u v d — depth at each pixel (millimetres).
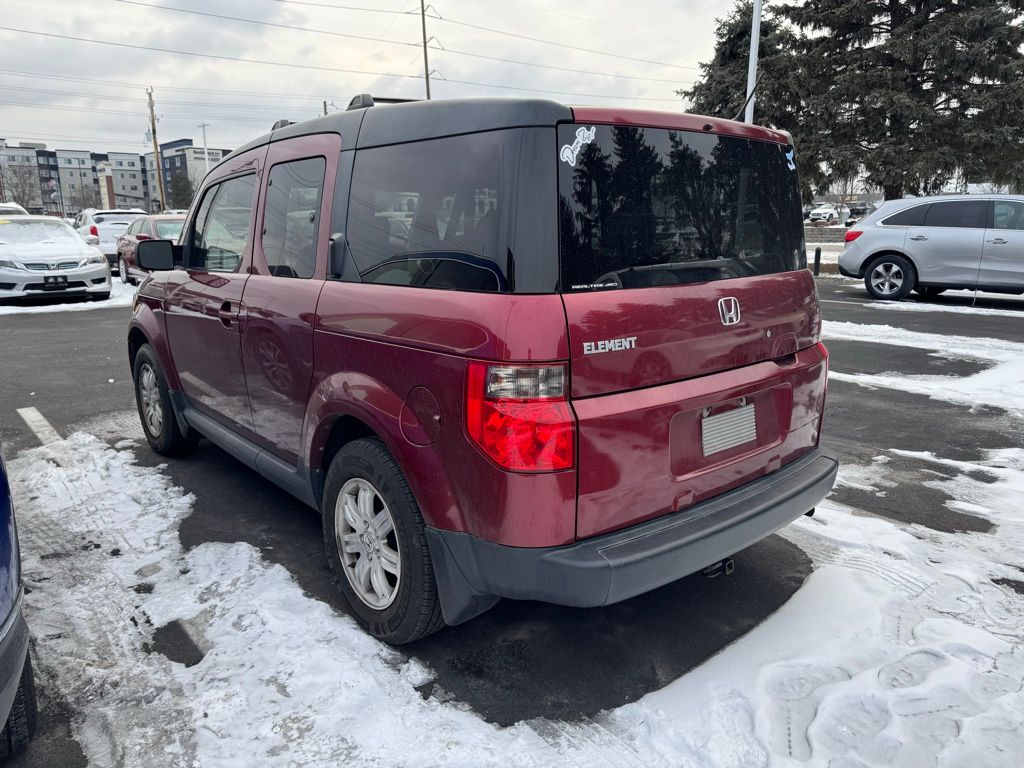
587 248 2197
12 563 1852
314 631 2797
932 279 11664
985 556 3416
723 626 2855
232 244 3670
